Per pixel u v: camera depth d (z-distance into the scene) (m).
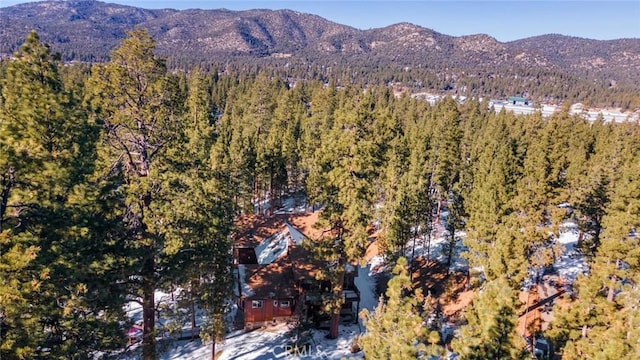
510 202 33.50
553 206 34.38
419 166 45.38
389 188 41.25
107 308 16.52
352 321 31.58
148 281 19.16
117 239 17.52
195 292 23.56
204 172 24.77
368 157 25.84
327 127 63.44
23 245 12.69
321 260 29.30
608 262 24.86
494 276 24.27
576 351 17.64
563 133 62.12
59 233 14.02
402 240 35.91
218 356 26.28
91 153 16.84
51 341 14.49
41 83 14.55
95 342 15.61
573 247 39.03
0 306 11.81
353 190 25.62
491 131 69.00
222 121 68.19
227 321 28.19
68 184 14.41
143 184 18.58
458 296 34.75
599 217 32.59
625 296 19.34
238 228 38.22
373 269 42.22
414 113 90.81
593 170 40.41
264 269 32.84
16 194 13.12
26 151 13.13
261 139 59.53
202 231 21.86
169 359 26.06
